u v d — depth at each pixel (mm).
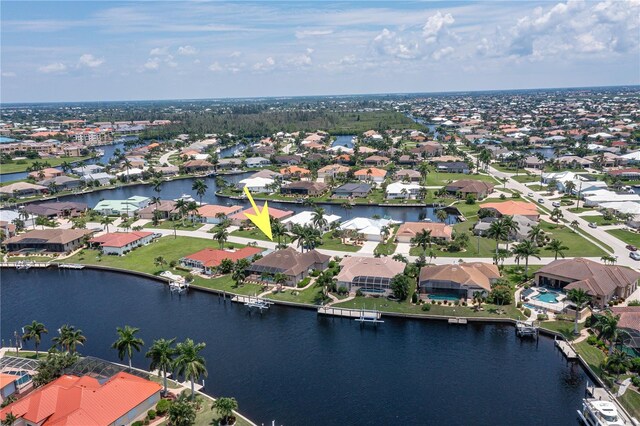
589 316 133625
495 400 104188
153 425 94312
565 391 106875
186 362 98438
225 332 135750
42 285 173375
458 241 192000
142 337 133500
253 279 168375
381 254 187750
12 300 160875
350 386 109625
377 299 150625
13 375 106938
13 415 89875
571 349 119688
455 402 103625
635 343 113812
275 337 132625
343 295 154125
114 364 109250
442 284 148375
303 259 173500
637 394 100438
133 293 164250
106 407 91938
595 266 149000
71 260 195750
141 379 102125
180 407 92375
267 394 106875
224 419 95312
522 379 111438
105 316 147250
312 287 161500
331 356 122625
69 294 164750
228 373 115188
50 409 92500
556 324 131250
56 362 108125
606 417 91562
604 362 110688
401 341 129250
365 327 137250
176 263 185000
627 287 145750
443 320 138250
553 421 97438
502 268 170375
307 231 186875
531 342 127250
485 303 145625
